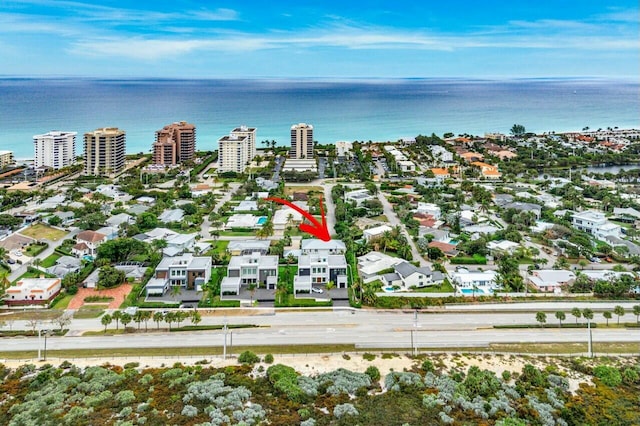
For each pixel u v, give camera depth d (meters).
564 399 88.50
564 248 172.62
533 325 121.56
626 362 103.62
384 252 175.12
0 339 113.81
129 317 117.25
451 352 107.75
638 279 145.00
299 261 151.50
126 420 79.75
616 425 81.00
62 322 120.00
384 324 123.31
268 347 110.69
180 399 86.81
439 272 152.88
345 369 98.62
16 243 175.88
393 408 84.62
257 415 81.31
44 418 80.19
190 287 144.25
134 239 170.38
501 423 79.25
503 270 151.50
